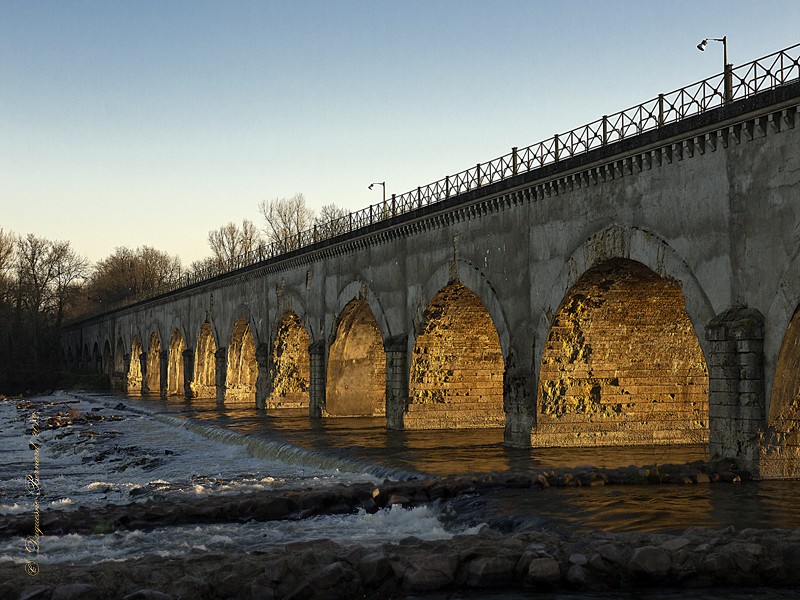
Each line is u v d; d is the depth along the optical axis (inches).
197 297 2603.3
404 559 550.6
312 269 1770.4
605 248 965.2
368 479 927.0
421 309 1342.3
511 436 1117.1
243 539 688.4
